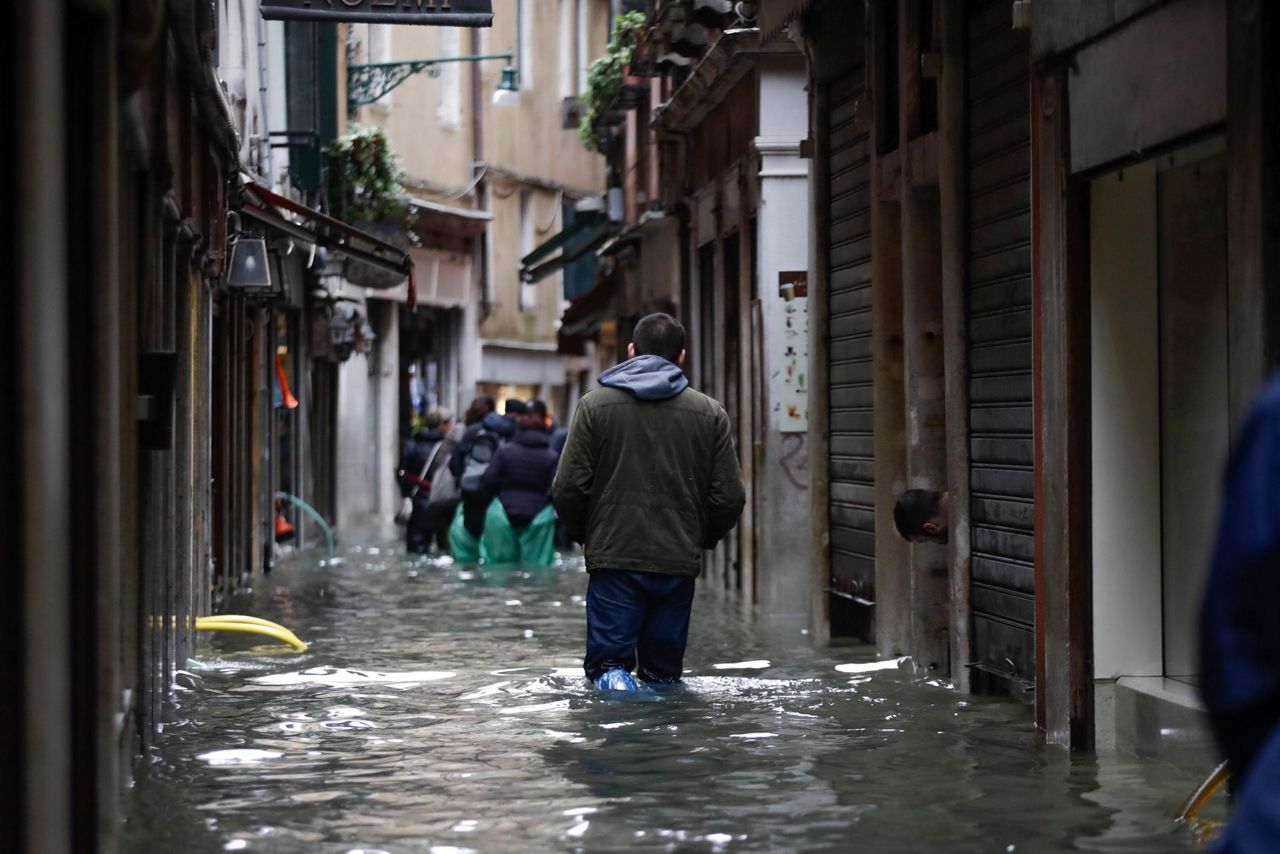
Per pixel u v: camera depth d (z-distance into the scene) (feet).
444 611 55.83
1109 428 27.63
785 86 57.26
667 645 36.17
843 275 47.44
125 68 21.38
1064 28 27.35
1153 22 24.47
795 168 57.16
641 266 91.56
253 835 22.00
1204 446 27.63
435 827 22.38
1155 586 27.73
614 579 35.81
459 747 28.55
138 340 26.18
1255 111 21.26
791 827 22.12
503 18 156.25
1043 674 28.50
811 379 49.34
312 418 113.91
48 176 15.57
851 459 46.73
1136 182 27.68
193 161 36.65
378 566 80.64
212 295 53.57
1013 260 33.06
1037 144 28.50
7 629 15.28
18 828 15.33
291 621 52.34
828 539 48.73
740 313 61.62
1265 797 9.58
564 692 35.04
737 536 64.85
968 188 35.70
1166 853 20.38
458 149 149.79
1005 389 33.47
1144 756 26.84
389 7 50.11
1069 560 27.55
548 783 25.27
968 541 35.37
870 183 44.47
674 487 35.78
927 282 39.50
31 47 15.46
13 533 15.33
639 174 97.50
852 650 43.37
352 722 31.50
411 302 67.26
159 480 30.32
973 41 35.37
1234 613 9.68
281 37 88.33
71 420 17.63
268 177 80.02
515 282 163.32
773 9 46.29
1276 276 21.12
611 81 97.66
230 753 28.12
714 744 28.48
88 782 17.80
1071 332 27.55
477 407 85.87
